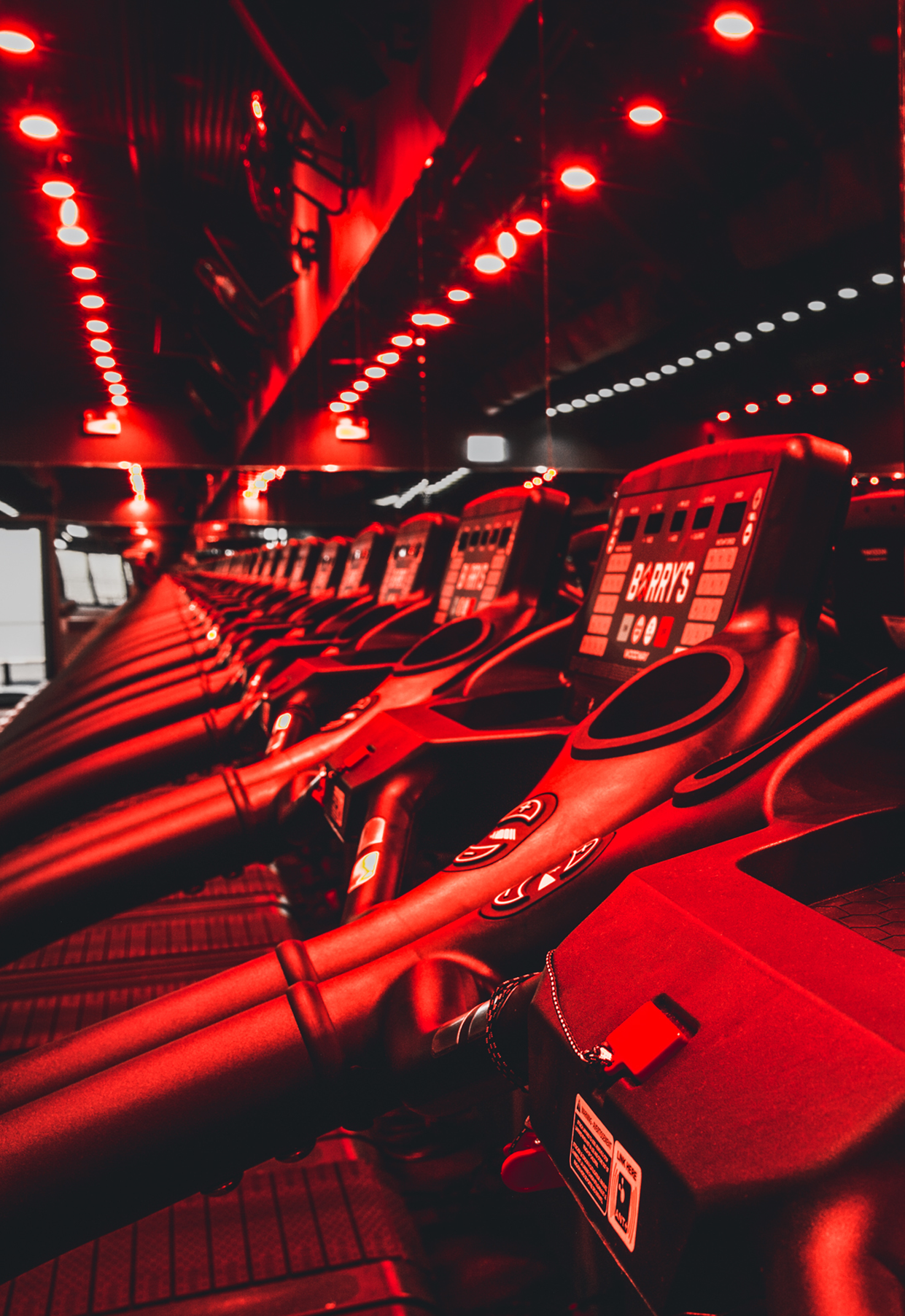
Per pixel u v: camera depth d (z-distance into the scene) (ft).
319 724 8.41
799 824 2.46
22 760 12.98
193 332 23.54
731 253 10.24
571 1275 3.63
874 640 3.98
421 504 28.19
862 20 7.77
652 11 8.00
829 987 1.56
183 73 14.26
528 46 8.66
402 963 3.16
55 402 27.14
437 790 4.83
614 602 5.12
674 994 1.73
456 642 7.34
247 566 42.80
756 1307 1.50
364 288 15.40
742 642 3.83
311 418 26.81
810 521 3.90
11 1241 2.67
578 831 3.47
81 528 40.88
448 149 10.67
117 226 18.85
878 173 7.99
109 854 6.34
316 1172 5.35
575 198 11.51
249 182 15.03
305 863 10.80
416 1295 4.36
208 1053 2.94
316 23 10.28
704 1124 1.44
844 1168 1.27
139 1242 4.76
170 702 12.90
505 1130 3.19
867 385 7.93
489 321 17.75
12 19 12.76
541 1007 1.94
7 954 6.25
